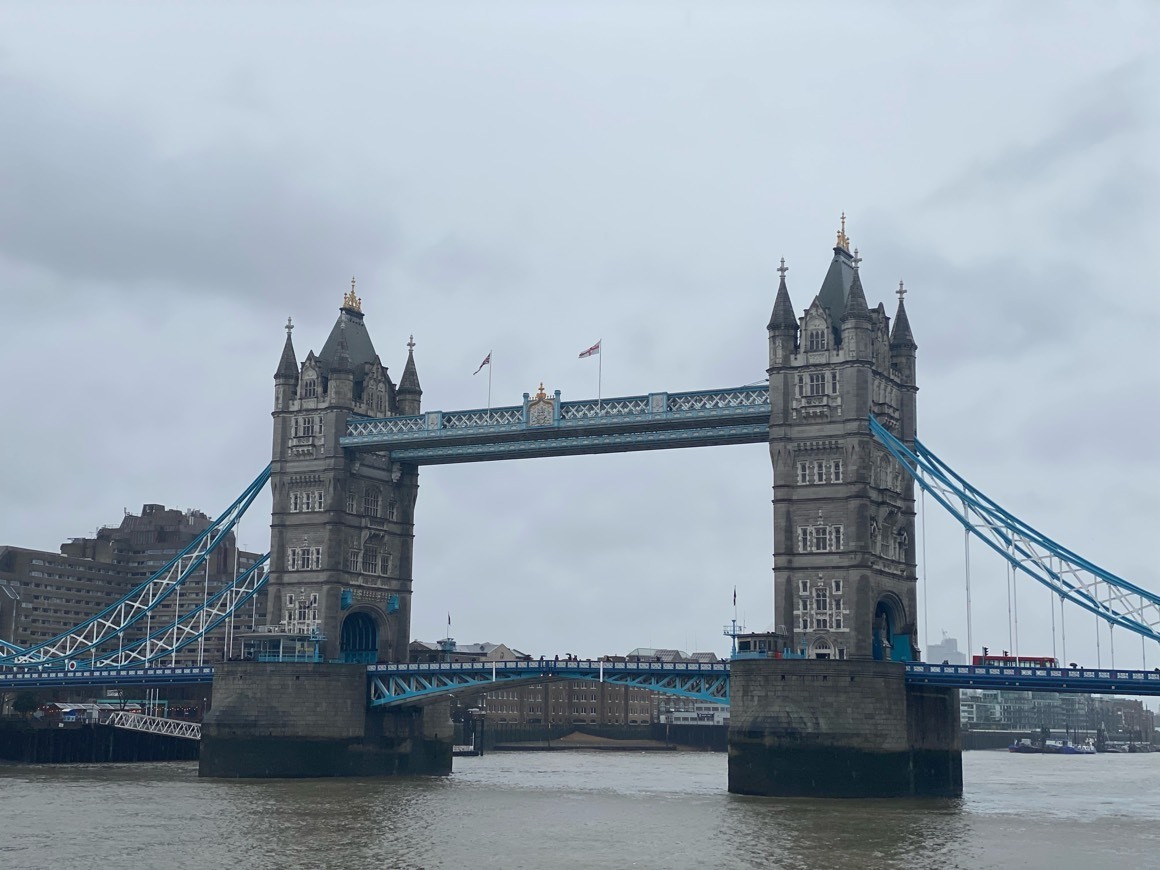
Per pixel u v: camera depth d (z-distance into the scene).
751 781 134.25
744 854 94.06
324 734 158.25
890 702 134.25
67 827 107.44
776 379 145.75
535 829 107.12
